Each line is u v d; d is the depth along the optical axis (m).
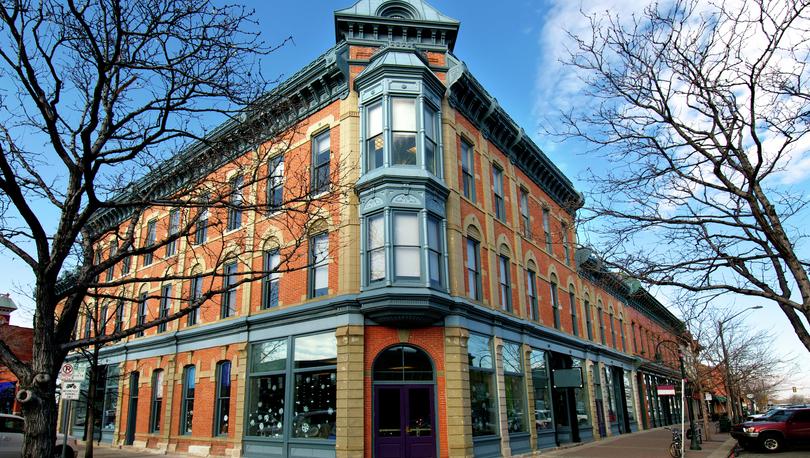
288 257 10.05
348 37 19.50
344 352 15.95
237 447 18.30
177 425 21.77
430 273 16.61
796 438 23.22
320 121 19.31
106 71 7.98
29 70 7.53
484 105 21.52
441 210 17.78
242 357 19.30
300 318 17.56
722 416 37.72
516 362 21.09
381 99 18.05
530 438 20.36
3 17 7.23
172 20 8.22
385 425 15.71
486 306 19.38
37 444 6.90
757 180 10.68
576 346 27.36
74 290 7.86
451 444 15.75
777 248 10.28
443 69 19.94
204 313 21.97
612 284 15.08
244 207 9.19
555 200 29.02
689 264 10.95
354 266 16.77
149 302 25.56
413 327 16.53
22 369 7.16
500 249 21.72
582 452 21.09
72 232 7.73
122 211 19.33
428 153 18.19
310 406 16.77
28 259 7.55
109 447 25.03
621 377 34.03
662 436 29.42
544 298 24.97
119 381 25.97
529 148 25.22
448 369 16.41
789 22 9.65
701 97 10.52
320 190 12.14
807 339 10.34
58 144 7.99
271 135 10.30
